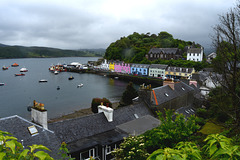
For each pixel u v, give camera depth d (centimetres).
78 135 2166
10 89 9444
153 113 3325
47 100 7550
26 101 7312
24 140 1630
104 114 2623
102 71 15712
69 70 17562
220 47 1620
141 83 12019
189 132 1590
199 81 6284
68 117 5638
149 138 1691
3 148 430
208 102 3934
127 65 14712
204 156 625
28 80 12200
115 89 9819
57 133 2067
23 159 417
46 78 13188
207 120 2812
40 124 1947
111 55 18638
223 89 1839
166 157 421
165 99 3603
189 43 18675
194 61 12275
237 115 1648
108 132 2383
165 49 14738
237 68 1764
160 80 11650
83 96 8275
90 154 1988
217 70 1786
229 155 420
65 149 701
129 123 2583
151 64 13362
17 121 1748
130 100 5025
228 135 1664
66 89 9688
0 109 6322
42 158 418
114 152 1648
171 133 1579
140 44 18275
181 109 3828
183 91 4341
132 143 1612
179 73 11694
